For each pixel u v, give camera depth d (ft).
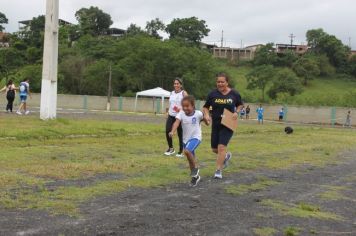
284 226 18.61
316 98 220.64
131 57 232.73
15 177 24.77
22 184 23.31
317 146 55.83
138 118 101.24
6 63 265.95
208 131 69.21
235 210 20.70
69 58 245.24
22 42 295.28
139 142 46.68
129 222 17.76
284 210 21.29
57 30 63.72
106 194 22.33
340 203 23.79
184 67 231.09
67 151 36.88
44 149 37.14
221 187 25.79
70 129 51.60
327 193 26.14
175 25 370.12
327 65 373.61
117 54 247.70
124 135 53.31
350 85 354.54
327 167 37.32
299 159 41.06
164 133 59.26
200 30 370.94
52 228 16.51
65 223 17.19
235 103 28.25
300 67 353.72
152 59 231.91
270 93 254.06
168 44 239.30
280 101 224.74
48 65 63.05
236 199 23.00
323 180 30.78
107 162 31.81
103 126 58.85
